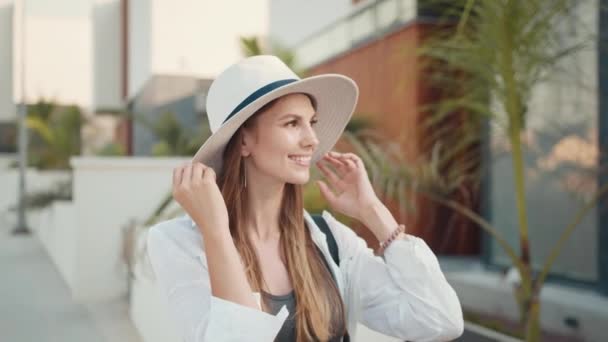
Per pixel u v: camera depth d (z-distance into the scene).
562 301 4.84
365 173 1.78
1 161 21.02
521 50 2.92
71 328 5.38
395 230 1.71
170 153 11.13
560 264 5.71
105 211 6.74
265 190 1.60
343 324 1.58
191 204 1.41
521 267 3.27
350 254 1.68
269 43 7.81
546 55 3.07
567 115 5.51
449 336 1.63
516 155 3.18
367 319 1.71
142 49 16.28
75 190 6.68
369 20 8.20
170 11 15.11
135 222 6.18
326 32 9.49
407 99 6.86
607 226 5.09
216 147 1.52
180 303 1.47
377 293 1.67
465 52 3.07
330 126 1.74
